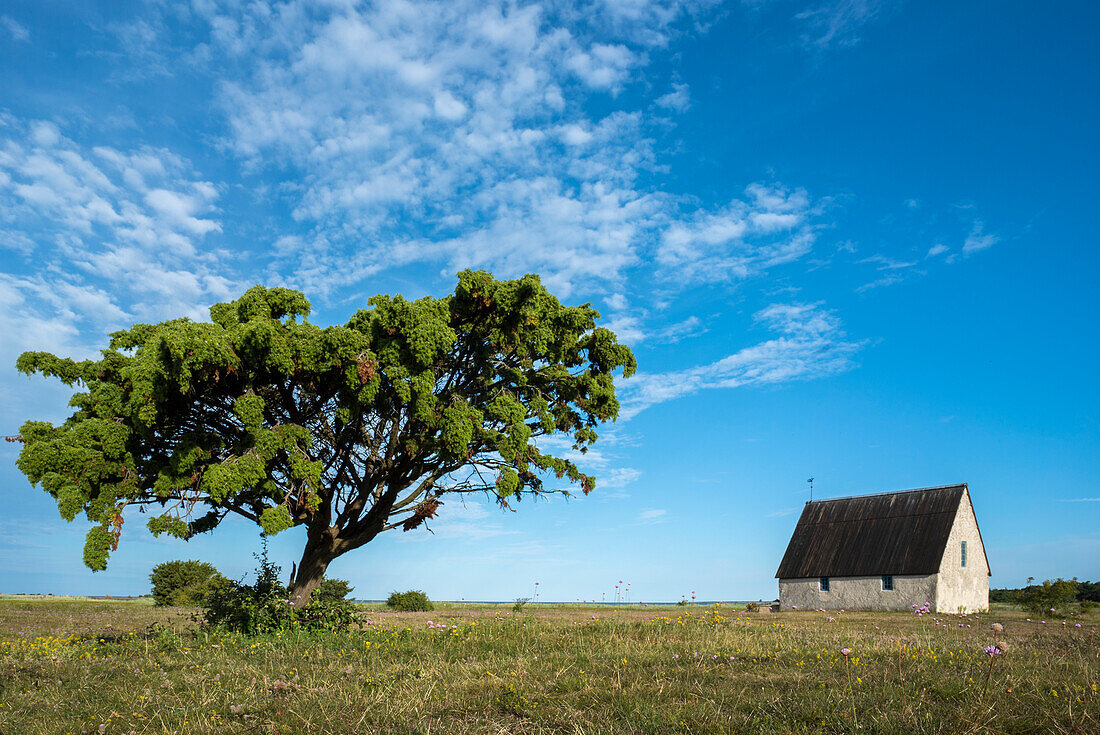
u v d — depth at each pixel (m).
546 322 19.53
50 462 15.23
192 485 16.61
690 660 11.11
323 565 19.09
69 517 14.88
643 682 9.16
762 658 11.34
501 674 10.20
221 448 17.00
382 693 8.75
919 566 40.38
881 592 41.69
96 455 15.54
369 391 16.28
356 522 19.53
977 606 42.09
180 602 42.66
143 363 15.37
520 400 20.27
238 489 15.47
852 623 24.80
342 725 7.43
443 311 17.88
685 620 18.19
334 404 18.28
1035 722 6.83
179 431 17.39
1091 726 6.76
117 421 16.33
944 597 39.56
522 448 17.98
